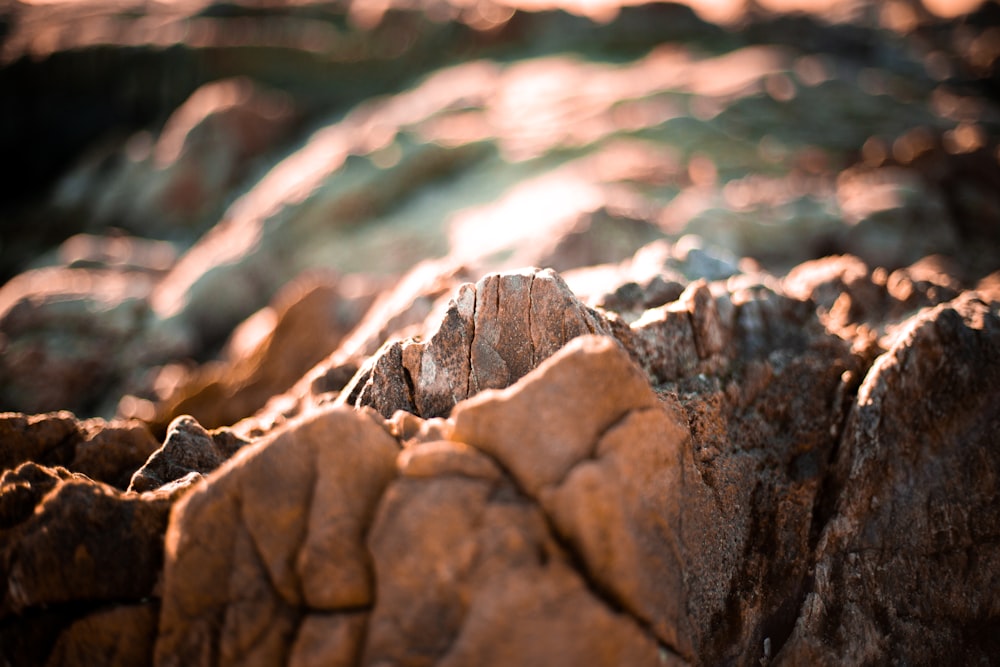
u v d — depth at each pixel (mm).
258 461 4406
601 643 3854
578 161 32750
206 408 13766
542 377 4438
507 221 25031
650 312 6902
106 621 4414
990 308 7129
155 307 24234
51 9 74938
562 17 71688
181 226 40250
